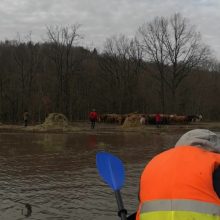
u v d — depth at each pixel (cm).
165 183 298
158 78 7875
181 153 317
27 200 1112
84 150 2364
